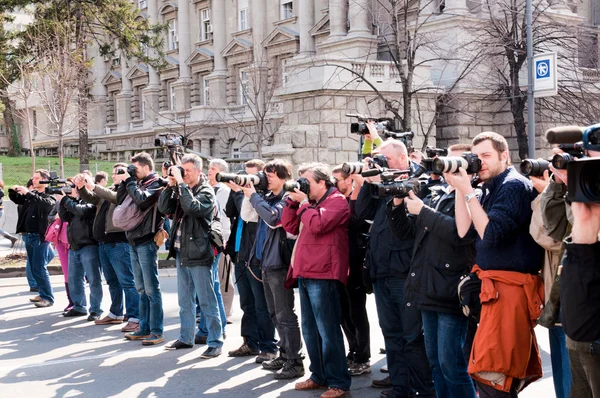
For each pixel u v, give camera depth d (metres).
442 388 5.55
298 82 26.97
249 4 44.62
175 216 8.41
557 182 4.52
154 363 8.09
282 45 40.72
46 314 11.12
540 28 22.81
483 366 4.76
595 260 3.78
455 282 5.31
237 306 11.70
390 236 6.33
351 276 7.32
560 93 23.25
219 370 7.77
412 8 29.05
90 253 10.45
